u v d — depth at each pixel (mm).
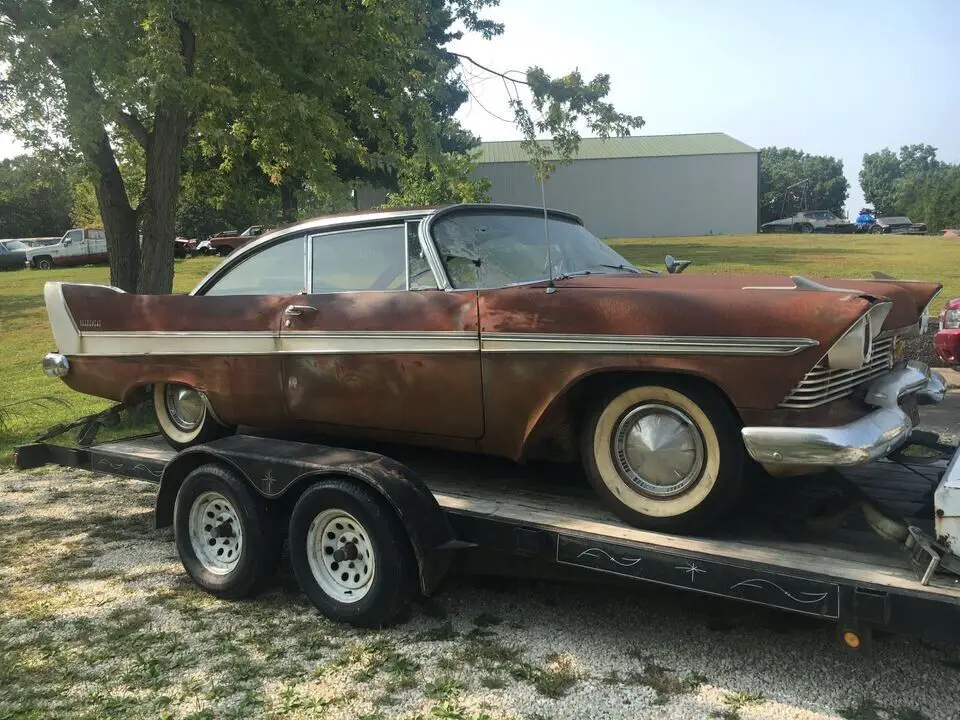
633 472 3199
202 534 4094
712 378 2910
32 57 7141
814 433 2760
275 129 9414
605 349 3111
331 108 9781
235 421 4496
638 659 3158
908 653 3121
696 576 2859
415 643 3361
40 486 6383
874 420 2990
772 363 2816
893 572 2660
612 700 2855
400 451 4445
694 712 2752
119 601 3949
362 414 3924
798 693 2854
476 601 3777
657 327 3004
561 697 2889
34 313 18672
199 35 8008
